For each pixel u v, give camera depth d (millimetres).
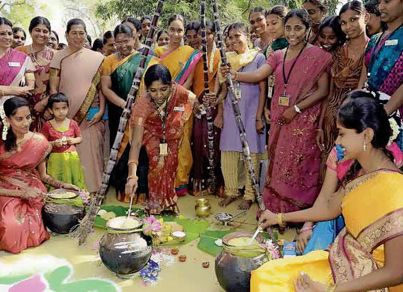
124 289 2928
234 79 3859
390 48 3051
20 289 2918
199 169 4734
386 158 2029
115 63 4668
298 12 3629
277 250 3045
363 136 1962
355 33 3484
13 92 4297
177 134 3939
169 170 4016
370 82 3197
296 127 3719
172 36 4668
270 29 4383
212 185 4660
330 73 3693
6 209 3436
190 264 3260
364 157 2027
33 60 4965
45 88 4918
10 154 3641
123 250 2932
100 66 4680
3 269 3176
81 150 4629
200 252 3445
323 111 3738
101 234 3729
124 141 4531
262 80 4031
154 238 3439
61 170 4293
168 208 4086
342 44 3871
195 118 4660
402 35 3004
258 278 2270
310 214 2629
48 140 4281
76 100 4566
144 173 4445
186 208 4406
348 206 2045
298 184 3779
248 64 4207
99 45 6867
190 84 4676
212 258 3352
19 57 4488
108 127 5055
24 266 3221
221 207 4410
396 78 3027
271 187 3900
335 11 8516
